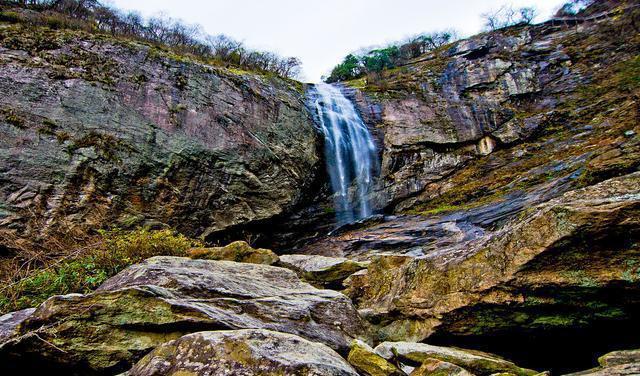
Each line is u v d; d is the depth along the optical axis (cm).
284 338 270
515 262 355
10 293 520
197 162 1142
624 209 302
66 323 301
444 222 1147
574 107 1518
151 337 319
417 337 427
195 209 1114
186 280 393
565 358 361
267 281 482
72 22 1279
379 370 300
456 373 280
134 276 410
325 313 429
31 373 298
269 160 1296
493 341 385
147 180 1048
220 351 245
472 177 1493
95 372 297
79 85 1042
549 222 341
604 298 312
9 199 855
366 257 1074
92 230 927
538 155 1415
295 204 1345
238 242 691
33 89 977
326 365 240
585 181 917
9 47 1016
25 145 912
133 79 1143
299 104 1530
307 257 798
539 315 347
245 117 1306
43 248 840
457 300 395
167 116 1144
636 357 262
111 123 1043
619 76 1504
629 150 920
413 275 480
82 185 949
